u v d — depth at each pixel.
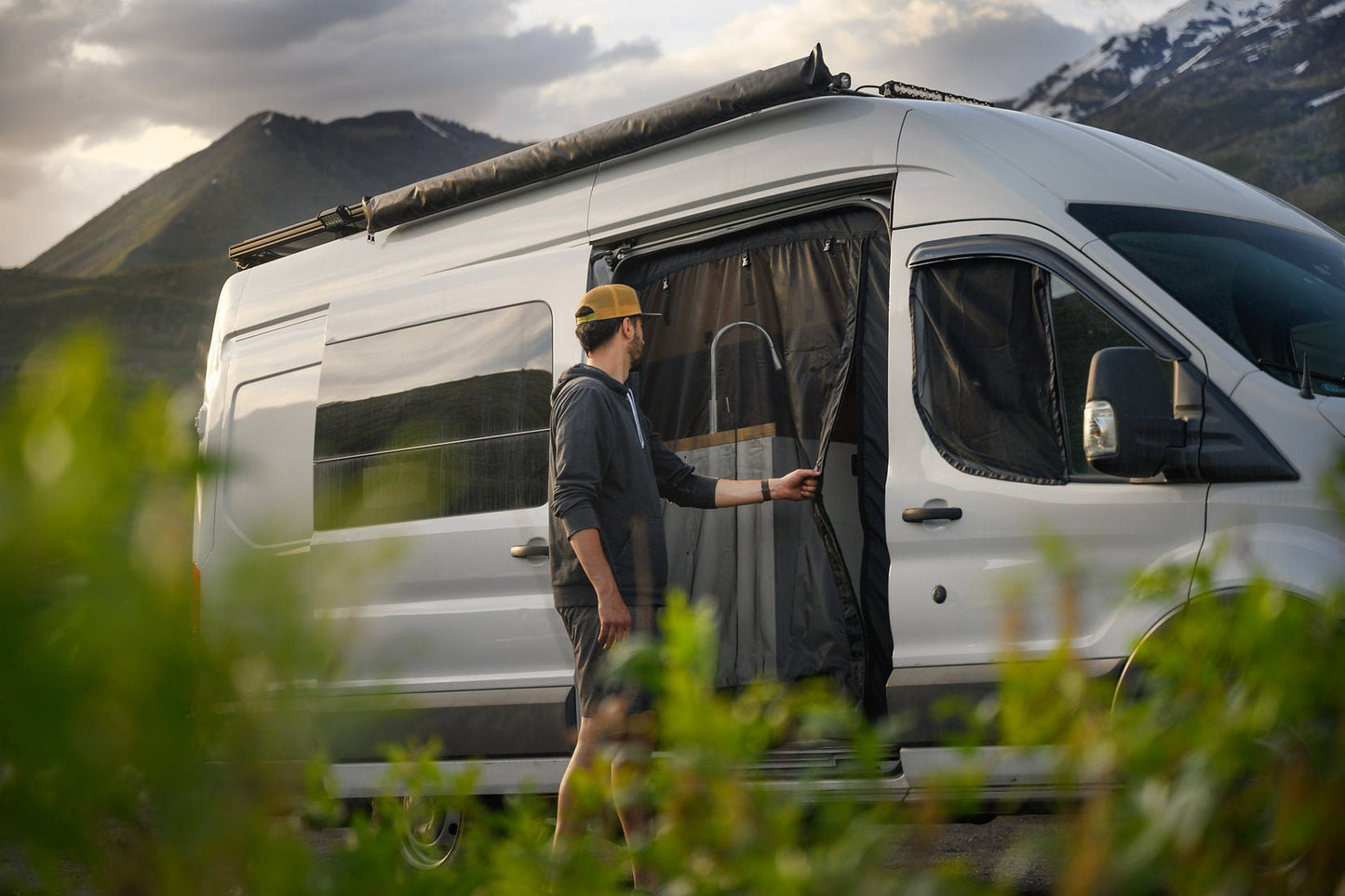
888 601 4.70
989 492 4.51
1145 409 4.02
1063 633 0.80
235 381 7.16
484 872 0.76
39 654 0.47
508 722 5.58
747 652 5.41
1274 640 0.73
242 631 0.54
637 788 0.73
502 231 6.20
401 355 6.31
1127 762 0.66
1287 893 0.65
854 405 5.43
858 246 5.16
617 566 4.54
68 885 0.56
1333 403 4.07
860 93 5.31
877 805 0.71
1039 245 4.60
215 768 0.55
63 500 0.46
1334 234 5.21
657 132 5.56
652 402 5.75
